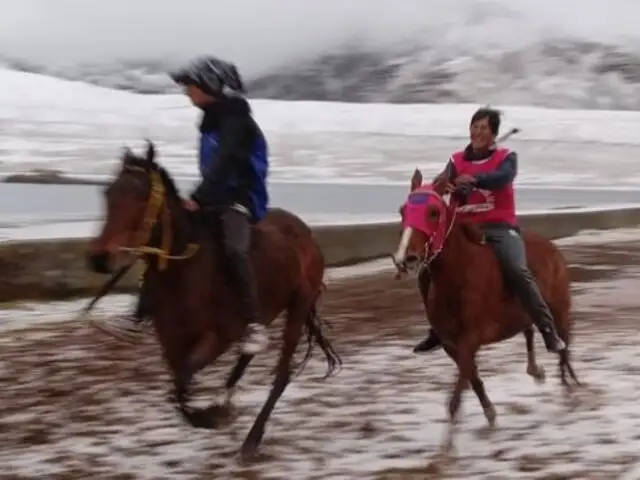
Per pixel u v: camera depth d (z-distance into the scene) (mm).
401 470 6566
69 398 8711
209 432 7566
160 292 6379
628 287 15438
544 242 7906
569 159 49438
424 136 58875
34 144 46844
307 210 24156
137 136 54125
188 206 6469
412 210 6570
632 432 7391
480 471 6520
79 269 13922
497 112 7129
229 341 6652
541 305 6996
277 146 49438
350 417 7938
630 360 10086
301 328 7410
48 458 6973
